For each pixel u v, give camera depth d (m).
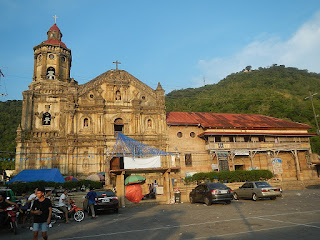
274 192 20.94
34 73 38.56
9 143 66.00
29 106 35.41
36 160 33.62
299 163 44.53
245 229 9.96
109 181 31.31
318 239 7.95
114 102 37.72
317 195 23.53
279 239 8.19
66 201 15.13
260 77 138.50
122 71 39.50
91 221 14.82
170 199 22.94
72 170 33.66
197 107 92.00
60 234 11.34
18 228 14.25
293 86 115.19
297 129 45.28
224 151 39.00
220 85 142.75
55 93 36.78
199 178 28.89
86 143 35.09
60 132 34.72
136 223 13.02
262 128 42.50
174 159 37.72
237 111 82.38
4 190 16.20
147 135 37.44
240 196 22.81
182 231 10.30
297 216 12.27
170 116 41.56
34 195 14.54
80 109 36.09
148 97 39.56
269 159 40.31
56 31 41.25
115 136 36.50
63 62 39.53
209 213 15.14
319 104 76.88
